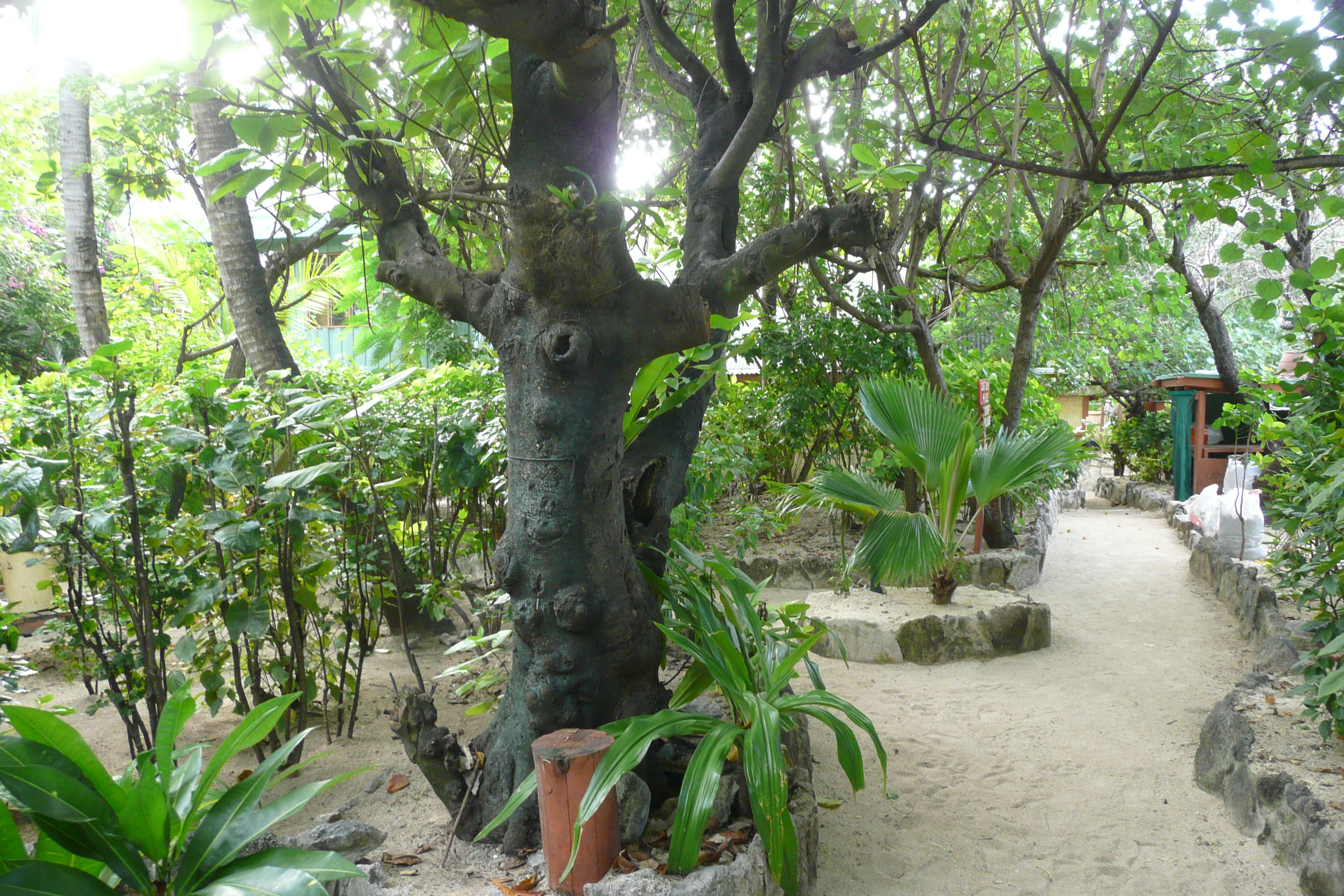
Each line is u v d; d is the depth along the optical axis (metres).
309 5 2.21
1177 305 9.34
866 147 2.93
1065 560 8.65
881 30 5.25
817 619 5.54
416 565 4.39
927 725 4.38
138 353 5.05
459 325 7.46
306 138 2.72
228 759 2.09
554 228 2.31
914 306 7.29
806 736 3.30
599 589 2.55
